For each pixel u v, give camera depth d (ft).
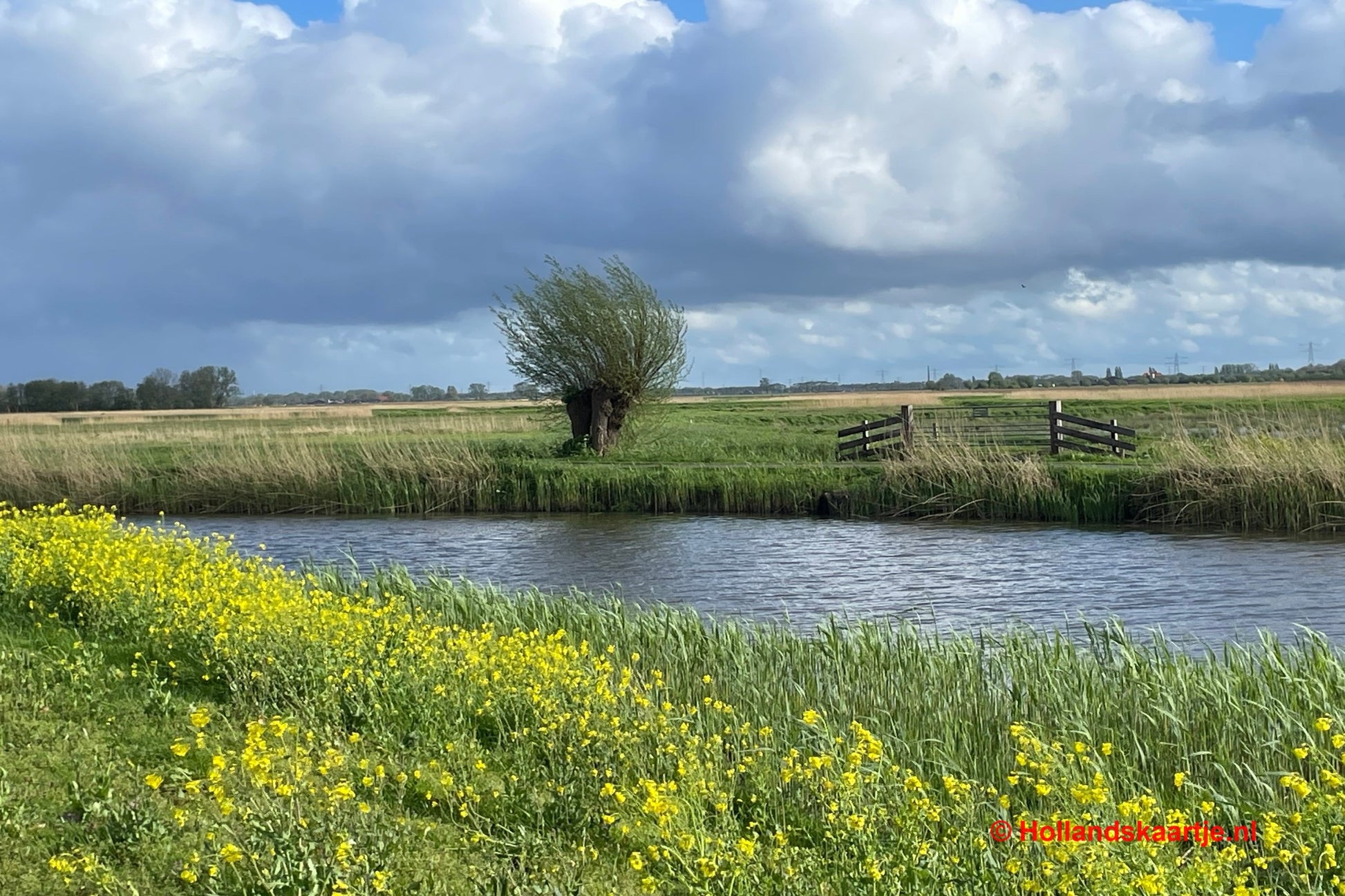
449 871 21.48
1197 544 73.15
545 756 28.19
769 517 92.68
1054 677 34.24
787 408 220.64
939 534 81.20
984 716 32.24
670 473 98.94
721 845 21.12
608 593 60.49
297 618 35.32
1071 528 82.38
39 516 58.39
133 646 35.47
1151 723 30.68
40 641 35.99
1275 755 28.58
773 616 55.67
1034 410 172.14
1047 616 54.44
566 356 114.73
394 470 103.35
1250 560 66.69
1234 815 24.48
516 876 21.57
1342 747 23.15
